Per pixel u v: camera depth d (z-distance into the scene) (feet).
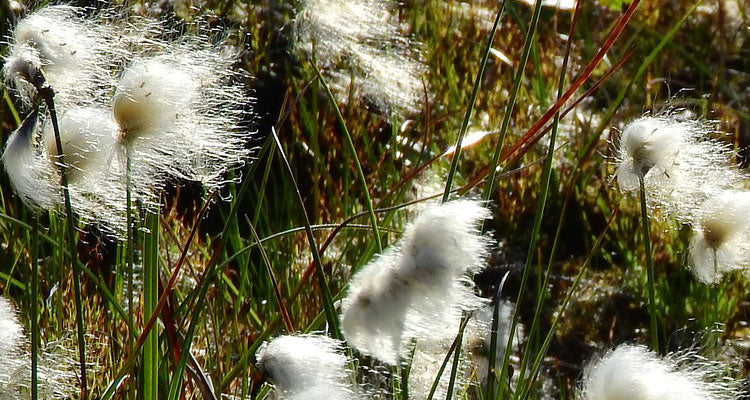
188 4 2.35
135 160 1.51
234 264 2.36
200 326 1.95
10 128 2.34
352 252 2.23
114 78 1.52
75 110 1.49
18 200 2.15
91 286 2.01
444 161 2.74
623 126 1.76
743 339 2.22
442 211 1.35
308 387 1.37
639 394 1.40
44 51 1.46
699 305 2.33
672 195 1.64
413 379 1.57
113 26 1.55
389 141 2.65
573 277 2.64
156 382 1.55
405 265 1.35
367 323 1.36
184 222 2.56
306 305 2.00
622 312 2.51
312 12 1.82
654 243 2.63
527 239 2.78
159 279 1.64
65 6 1.52
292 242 2.22
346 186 2.05
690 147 1.61
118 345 1.80
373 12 1.86
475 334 1.66
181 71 1.52
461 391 1.62
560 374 2.17
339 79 2.64
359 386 1.54
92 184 1.50
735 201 1.67
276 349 1.38
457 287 1.37
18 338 1.50
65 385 1.65
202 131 1.53
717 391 1.66
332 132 2.67
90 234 2.02
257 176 2.76
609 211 2.75
